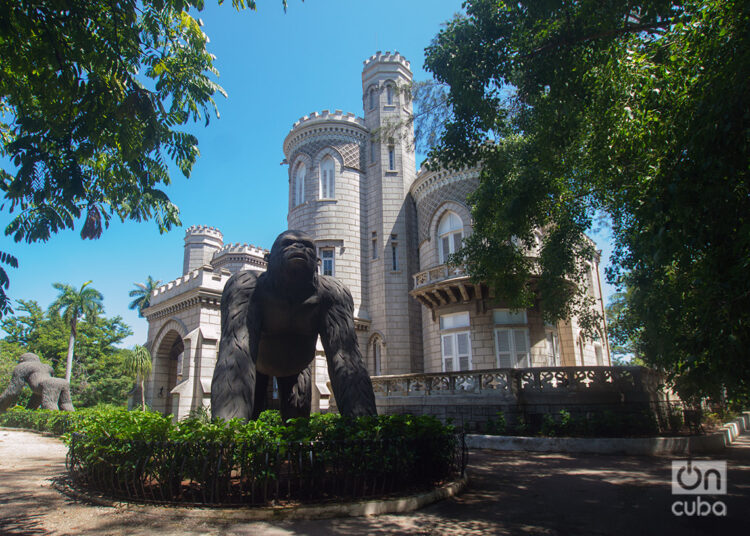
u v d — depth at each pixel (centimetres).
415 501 634
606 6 704
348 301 888
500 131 1243
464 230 2186
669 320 631
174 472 613
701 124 478
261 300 840
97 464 690
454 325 2131
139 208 706
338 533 520
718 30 580
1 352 4144
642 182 827
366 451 631
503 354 1972
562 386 1391
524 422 1393
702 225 459
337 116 2811
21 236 596
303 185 2788
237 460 591
